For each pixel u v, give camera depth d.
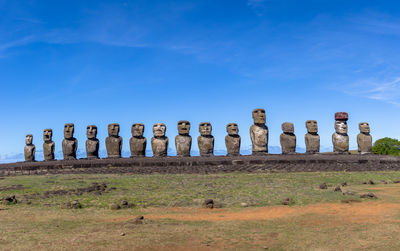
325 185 21.53
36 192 19.75
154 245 11.12
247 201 17.91
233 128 36.66
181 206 17.09
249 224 13.66
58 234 12.24
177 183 23.27
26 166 33.31
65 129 39.00
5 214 15.32
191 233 12.39
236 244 11.29
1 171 33.78
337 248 10.88
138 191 20.45
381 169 32.28
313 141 38.03
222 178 25.56
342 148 38.53
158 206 17.06
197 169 30.88
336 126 38.97
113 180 24.91
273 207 16.80
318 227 13.16
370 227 12.89
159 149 36.81
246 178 25.44
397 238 11.55
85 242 11.34
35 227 13.17
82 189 20.59
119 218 14.76
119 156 37.53
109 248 10.80
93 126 38.94
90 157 38.44
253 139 37.09
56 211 15.90
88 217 14.89
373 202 17.48
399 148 54.22
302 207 16.69
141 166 32.00
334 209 16.11
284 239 11.80
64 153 38.84
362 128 39.47
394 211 15.26
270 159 32.28
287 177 25.98
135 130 37.28
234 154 36.44
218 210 16.31
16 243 11.22
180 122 37.06
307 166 31.58
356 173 29.17
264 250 10.78
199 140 37.06
